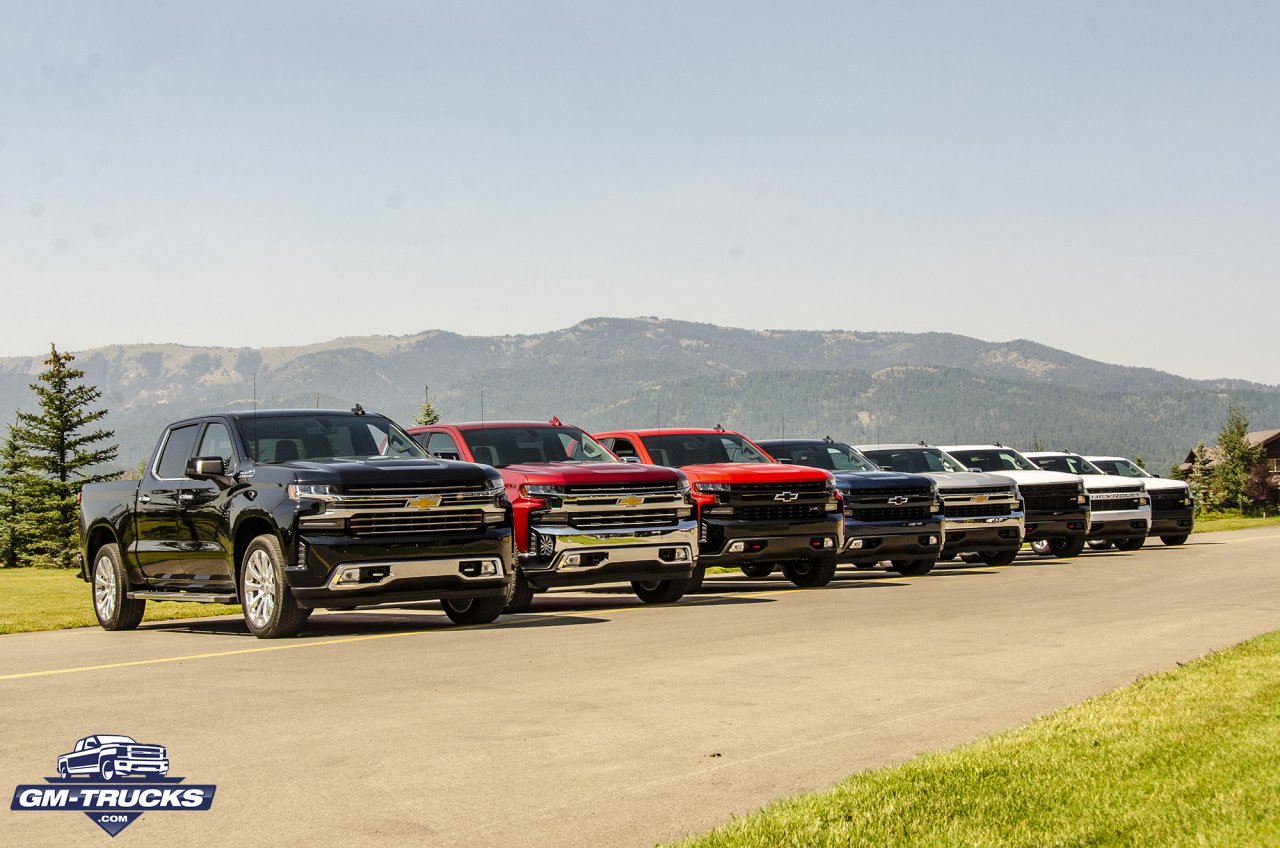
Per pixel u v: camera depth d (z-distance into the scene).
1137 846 5.00
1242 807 5.47
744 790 6.30
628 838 5.50
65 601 22.08
